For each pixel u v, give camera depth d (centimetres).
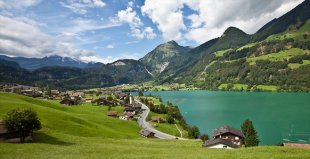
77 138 7138
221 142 7406
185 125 15312
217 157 4684
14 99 10919
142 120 16738
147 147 6525
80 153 5078
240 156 4712
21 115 5934
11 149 5050
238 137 10569
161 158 4662
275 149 5347
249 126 10744
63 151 5188
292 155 4638
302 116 17050
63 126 8456
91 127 9538
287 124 14888
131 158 4678
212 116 19175
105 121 11994
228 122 16600
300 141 11562
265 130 13725
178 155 5006
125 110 19512
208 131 14438
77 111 13312
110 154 5075
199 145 7712
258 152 5122
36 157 4538
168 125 15612
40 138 6538
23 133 5984
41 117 8688
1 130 5816
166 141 8400
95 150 5469
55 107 12406
